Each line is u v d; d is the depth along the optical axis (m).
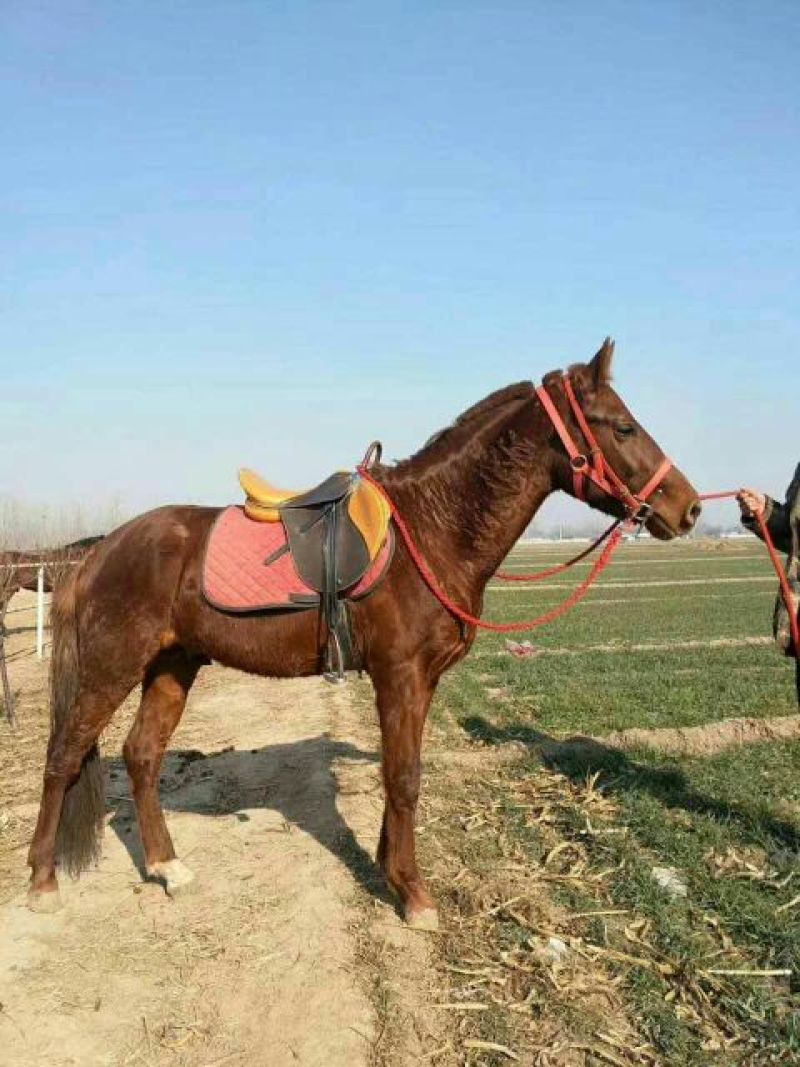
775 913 4.30
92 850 4.64
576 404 4.12
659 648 15.31
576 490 4.21
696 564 50.25
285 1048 3.36
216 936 4.25
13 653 15.52
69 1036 3.49
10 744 8.56
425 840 5.37
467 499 4.25
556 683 11.32
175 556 4.48
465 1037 3.40
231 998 3.73
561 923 4.34
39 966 4.00
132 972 3.95
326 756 7.23
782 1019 3.46
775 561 4.36
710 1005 3.62
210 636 4.46
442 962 3.95
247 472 4.70
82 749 4.54
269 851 5.25
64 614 4.62
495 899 4.56
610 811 5.89
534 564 51.81
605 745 7.68
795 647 4.33
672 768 6.90
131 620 4.45
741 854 5.16
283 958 4.00
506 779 6.77
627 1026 3.49
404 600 4.18
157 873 4.75
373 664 4.27
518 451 4.20
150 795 4.82
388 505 4.29
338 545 4.23
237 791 6.56
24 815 6.06
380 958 3.95
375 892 4.62
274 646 4.38
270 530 4.47
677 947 4.01
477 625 4.38
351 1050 3.31
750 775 6.66
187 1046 3.43
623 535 4.25
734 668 12.68
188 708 10.02
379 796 6.18
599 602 26.36
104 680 4.48
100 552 4.62
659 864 5.04
